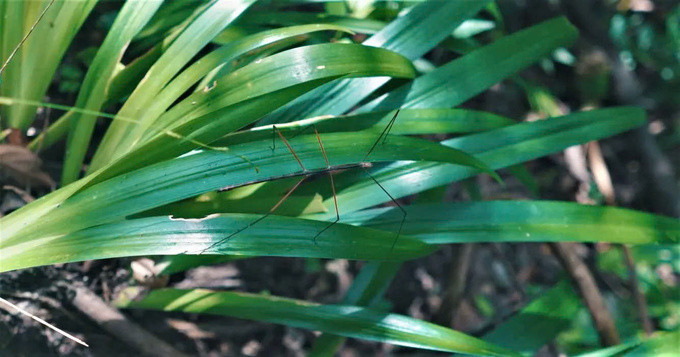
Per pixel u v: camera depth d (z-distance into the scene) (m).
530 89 1.10
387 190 0.85
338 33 0.90
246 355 0.95
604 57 1.27
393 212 0.85
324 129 0.84
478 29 0.99
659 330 1.06
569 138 0.87
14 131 0.88
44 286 0.85
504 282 1.08
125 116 0.82
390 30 0.88
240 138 0.82
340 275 1.01
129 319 0.89
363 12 0.95
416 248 0.80
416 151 0.81
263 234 0.79
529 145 0.87
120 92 0.87
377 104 0.88
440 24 0.88
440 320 0.96
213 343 0.95
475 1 0.88
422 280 1.06
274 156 0.80
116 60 0.84
